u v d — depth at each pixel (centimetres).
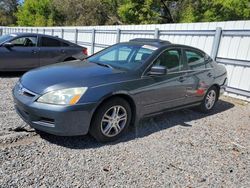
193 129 481
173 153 379
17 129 406
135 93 404
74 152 352
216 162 366
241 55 725
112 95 378
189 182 312
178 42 887
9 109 503
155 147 391
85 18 3284
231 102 716
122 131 407
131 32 1066
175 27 891
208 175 331
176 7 2539
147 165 339
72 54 968
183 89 495
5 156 325
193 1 2244
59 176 295
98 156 348
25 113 369
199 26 816
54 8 3734
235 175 337
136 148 382
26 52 858
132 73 412
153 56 444
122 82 390
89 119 359
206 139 441
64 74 386
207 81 558
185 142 420
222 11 2042
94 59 495
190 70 512
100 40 1273
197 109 592
